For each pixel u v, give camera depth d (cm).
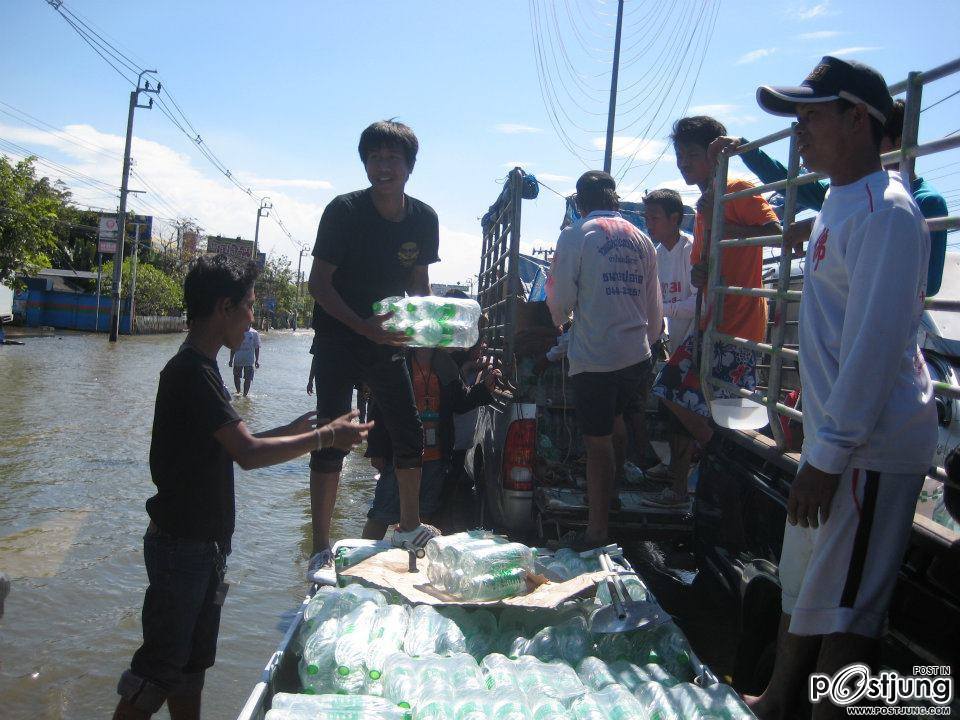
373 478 948
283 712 250
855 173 257
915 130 265
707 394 434
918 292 237
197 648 315
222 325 314
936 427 250
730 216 453
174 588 304
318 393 436
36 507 711
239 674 427
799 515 248
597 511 483
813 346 260
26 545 606
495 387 638
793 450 368
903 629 269
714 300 428
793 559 286
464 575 339
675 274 568
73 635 455
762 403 360
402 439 420
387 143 409
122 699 298
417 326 392
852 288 239
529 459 602
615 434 574
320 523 462
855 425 233
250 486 857
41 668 416
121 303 4194
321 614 320
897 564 245
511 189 632
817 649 274
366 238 423
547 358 662
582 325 478
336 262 421
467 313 406
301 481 890
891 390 235
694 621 518
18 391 1530
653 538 581
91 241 5628
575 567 379
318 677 283
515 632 331
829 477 239
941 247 311
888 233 233
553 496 589
